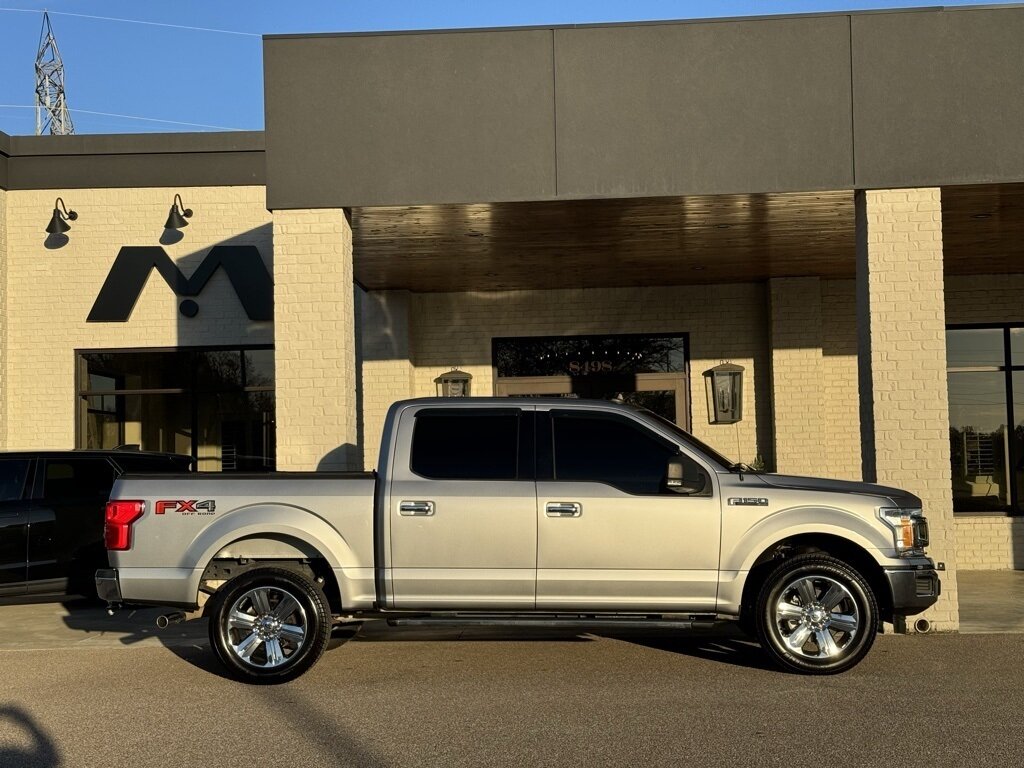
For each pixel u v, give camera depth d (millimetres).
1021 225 12070
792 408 15250
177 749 6117
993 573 14258
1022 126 10164
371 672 8297
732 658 8750
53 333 16047
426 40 10562
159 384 16172
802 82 10328
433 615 8156
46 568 11758
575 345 16078
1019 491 14898
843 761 5691
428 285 15547
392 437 8195
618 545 7945
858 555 8289
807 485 8203
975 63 10211
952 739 6109
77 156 16109
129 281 16000
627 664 8516
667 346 15984
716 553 7969
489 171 10484
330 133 10602
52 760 5930
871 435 10297
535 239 12445
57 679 8266
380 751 5996
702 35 10414
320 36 10617
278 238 10703
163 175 16125
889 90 10266
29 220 16109
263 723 6695
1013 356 15117
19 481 11906
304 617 7926
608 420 8219
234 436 16062
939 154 10195
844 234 12414
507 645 9453
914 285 10211
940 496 10078
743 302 15820
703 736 6215
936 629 9875
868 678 7836
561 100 10477
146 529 8039
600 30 10477
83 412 16172
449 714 6840
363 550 8023
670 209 11039
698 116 10391
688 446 8164
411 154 10547
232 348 16125
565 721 6609
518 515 7957
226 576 8227
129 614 11969
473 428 8219
